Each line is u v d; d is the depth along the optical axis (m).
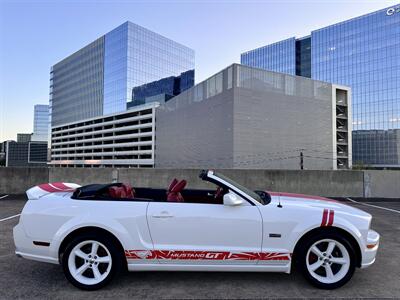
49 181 12.55
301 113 60.38
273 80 56.97
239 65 52.50
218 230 3.88
